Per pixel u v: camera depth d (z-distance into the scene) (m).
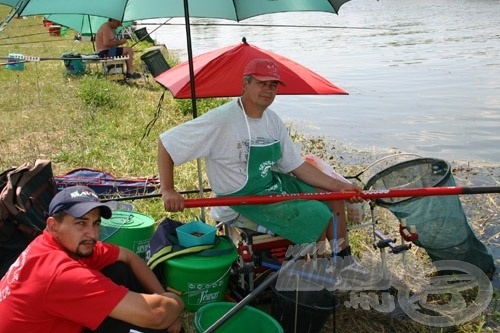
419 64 16.17
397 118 10.41
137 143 7.75
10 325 2.71
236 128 3.82
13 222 3.68
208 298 3.67
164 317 2.87
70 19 12.75
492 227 5.61
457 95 12.18
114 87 11.98
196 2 4.68
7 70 14.22
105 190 5.56
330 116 10.66
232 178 3.89
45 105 10.13
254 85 3.74
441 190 3.84
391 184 4.57
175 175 6.50
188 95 4.47
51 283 2.68
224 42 23.23
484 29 25.16
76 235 2.84
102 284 2.75
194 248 3.63
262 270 3.92
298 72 4.61
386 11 38.03
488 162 7.92
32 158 6.89
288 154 4.10
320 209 3.81
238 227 4.00
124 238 4.04
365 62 16.64
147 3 4.61
